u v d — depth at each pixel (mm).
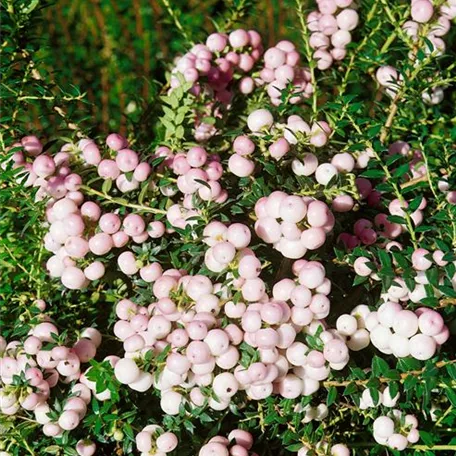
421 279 453
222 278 485
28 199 494
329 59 593
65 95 533
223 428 500
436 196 504
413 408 488
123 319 483
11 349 486
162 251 515
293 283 453
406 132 594
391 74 579
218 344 438
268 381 447
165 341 467
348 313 501
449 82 571
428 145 555
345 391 454
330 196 473
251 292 445
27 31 578
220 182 506
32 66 562
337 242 515
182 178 484
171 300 458
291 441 489
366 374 471
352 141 517
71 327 507
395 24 564
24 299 513
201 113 580
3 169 501
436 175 544
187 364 445
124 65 1036
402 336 441
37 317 499
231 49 595
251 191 485
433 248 470
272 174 476
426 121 590
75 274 491
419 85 555
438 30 563
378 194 538
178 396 460
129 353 461
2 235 564
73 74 1000
